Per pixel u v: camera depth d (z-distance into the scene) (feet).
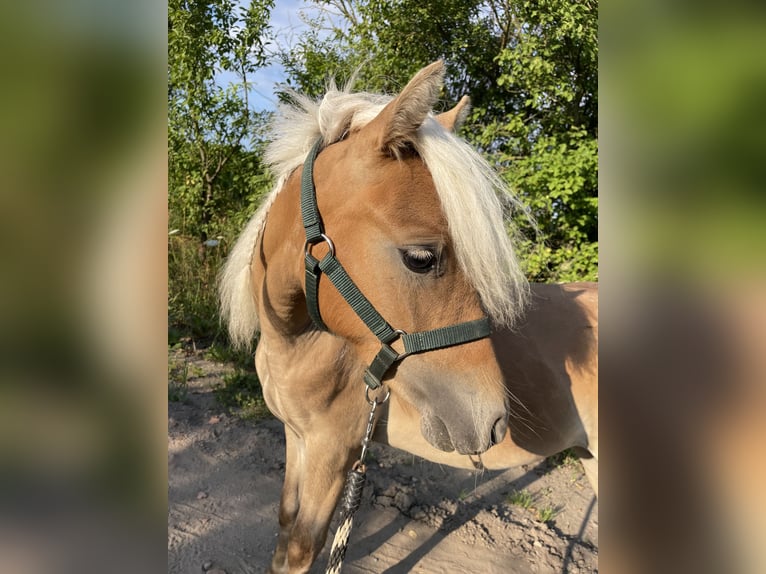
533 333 6.26
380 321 4.00
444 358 4.03
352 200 4.09
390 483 9.80
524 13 16.66
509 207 4.62
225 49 16.63
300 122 5.11
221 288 6.26
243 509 8.54
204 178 18.08
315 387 5.40
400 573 7.64
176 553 7.44
